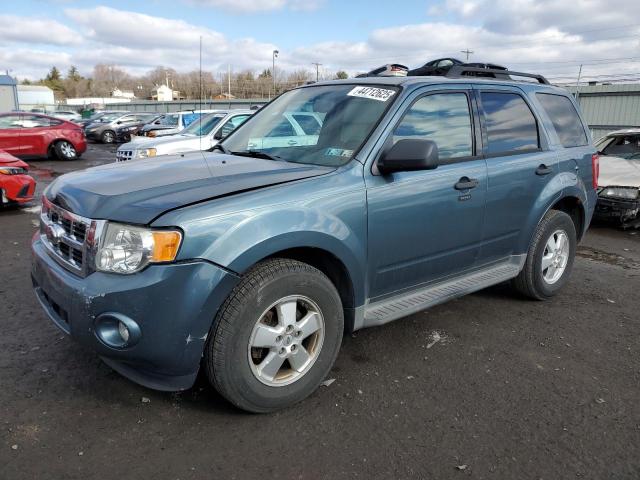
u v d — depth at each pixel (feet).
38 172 46.42
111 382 10.23
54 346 11.64
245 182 9.28
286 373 9.59
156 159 11.93
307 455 8.34
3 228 23.30
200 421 9.12
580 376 11.16
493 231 13.14
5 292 14.89
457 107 12.41
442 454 8.46
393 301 11.48
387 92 11.49
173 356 8.25
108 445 8.41
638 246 23.35
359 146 10.52
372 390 10.32
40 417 9.07
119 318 8.02
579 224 16.52
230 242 8.30
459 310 14.69
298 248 9.42
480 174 12.41
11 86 146.10
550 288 15.39
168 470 7.91
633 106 67.31
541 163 14.16
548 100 15.38
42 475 7.70
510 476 8.01
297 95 13.46
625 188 24.97
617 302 15.79
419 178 11.10
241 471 7.95
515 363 11.65
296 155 11.23
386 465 8.16
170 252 7.96
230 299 8.54
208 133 33.35
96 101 270.67
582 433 9.12
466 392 10.36
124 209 8.38
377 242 10.46
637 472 8.18
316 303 9.55
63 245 9.23
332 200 9.63
